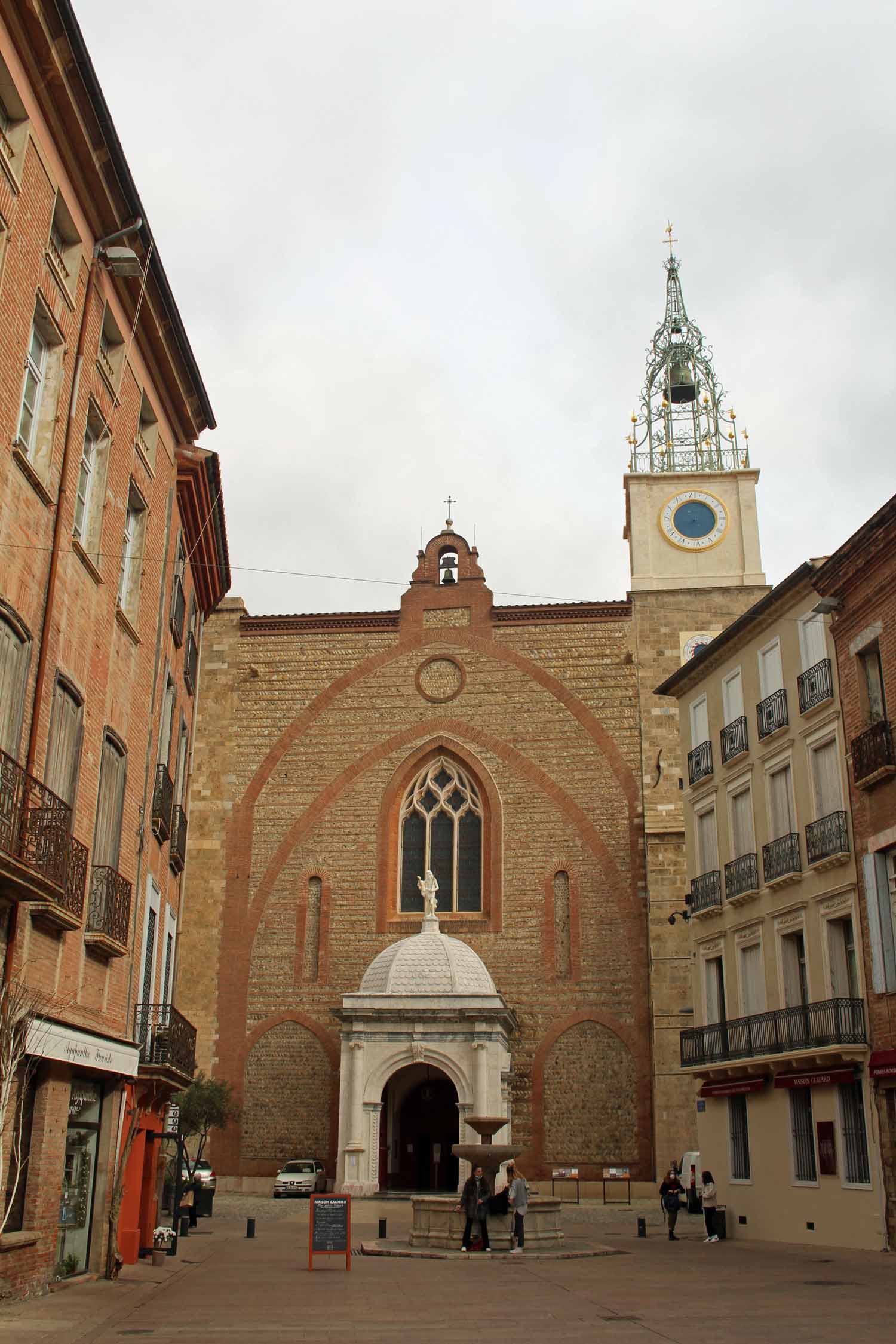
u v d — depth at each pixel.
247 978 47.19
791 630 32.12
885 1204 25.39
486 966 46.25
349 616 51.50
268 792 49.59
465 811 48.94
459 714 49.75
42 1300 16.52
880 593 27.59
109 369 20.28
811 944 29.45
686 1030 35.47
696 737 37.28
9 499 15.40
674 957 44.91
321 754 49.88
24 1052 15.07
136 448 22.45
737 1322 15.12
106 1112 20.64
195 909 48.22
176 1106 35.19
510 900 47.00
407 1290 19.16
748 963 32.91
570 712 49.16
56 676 17.41
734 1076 32.34
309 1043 46.16
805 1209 28.52
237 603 52.09
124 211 19.39
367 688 50.53
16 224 15.57
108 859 20.91
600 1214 38.53
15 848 14.82
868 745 27.28
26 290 15.96
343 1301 17.69
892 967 26.19
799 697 31.12
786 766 31.72
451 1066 41.34
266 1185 44.34
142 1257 23.89
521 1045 45.19
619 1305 17.14
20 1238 15.90
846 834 28.34
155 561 24.05
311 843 48.72
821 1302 17.31
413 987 42.81
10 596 15.50
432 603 51.34
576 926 46.31
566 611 50.47
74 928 17.39
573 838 47.47
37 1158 16.89
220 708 50.88
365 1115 41.16
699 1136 34.84
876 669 28.31
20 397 15.78
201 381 25.03
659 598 50.41
